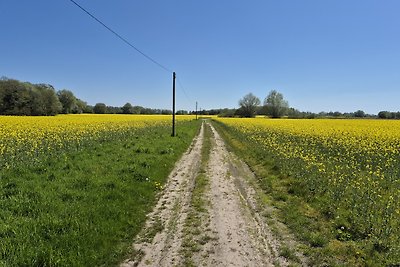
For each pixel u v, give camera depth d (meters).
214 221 8.04
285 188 11.20
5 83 69.69
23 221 6.78
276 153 16.78
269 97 111.94
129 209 8.53
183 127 43.56
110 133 25.09
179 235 7.19
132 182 10.76
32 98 71.19
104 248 6.33
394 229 7.23
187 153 20.16
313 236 7.02
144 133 28.84
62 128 25.91
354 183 10.64
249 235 7.23
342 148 19.09
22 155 13.69
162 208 9.05
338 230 7.25
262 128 35.72
